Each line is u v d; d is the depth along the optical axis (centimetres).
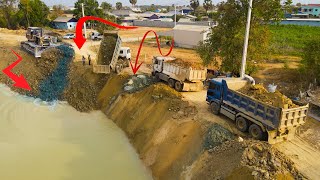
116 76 2892
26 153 1994
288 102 1542
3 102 2892
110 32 3406
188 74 2344
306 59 2525
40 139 2188
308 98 2117
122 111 2452
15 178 1731
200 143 1639
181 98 2217
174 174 1614
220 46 2609
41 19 7900
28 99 2977
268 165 1291
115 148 2053
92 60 3519
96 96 2839
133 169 1806
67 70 3262
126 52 3378
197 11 12862
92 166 1850
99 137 2209
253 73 2678
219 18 2609
